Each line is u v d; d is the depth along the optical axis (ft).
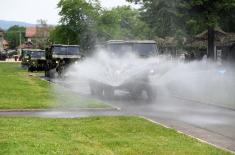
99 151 31.30
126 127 41.50
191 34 130.21
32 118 47.11
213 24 114.52
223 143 36.58
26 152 30.27
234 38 133.39
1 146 32.01
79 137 36.29
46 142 33.60
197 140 36.11
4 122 43.60
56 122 44.09
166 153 31.19
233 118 50.72
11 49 587.27
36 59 168.76
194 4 110.83
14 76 131.85
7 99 64.64
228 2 112.78
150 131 39.63
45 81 110.63
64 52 135.44
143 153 31.09
